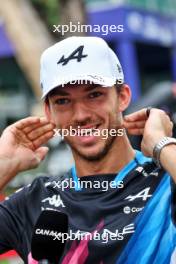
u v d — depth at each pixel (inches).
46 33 812.0
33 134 279.6
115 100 260.7
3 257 503.8
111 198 260.4
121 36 1213.7
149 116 264.2
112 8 1206.3
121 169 265.4
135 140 298.0
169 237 250.4
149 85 1525.6
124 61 1222.9
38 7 898.7
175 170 247.3
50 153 602.2
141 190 260.5
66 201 265.1
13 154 278.4
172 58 1414.9
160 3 1334.9
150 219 254.4
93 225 257.3
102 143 259.6
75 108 256.8
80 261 254.4
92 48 258.4
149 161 268.7
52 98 258.4
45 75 259.6
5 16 805.9
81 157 263.0
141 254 250.4
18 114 1213.1
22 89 1362.0
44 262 253.0
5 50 1230.9
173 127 271.0
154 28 1302.9
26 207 273.9
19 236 273.4
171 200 255.9
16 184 476.4
